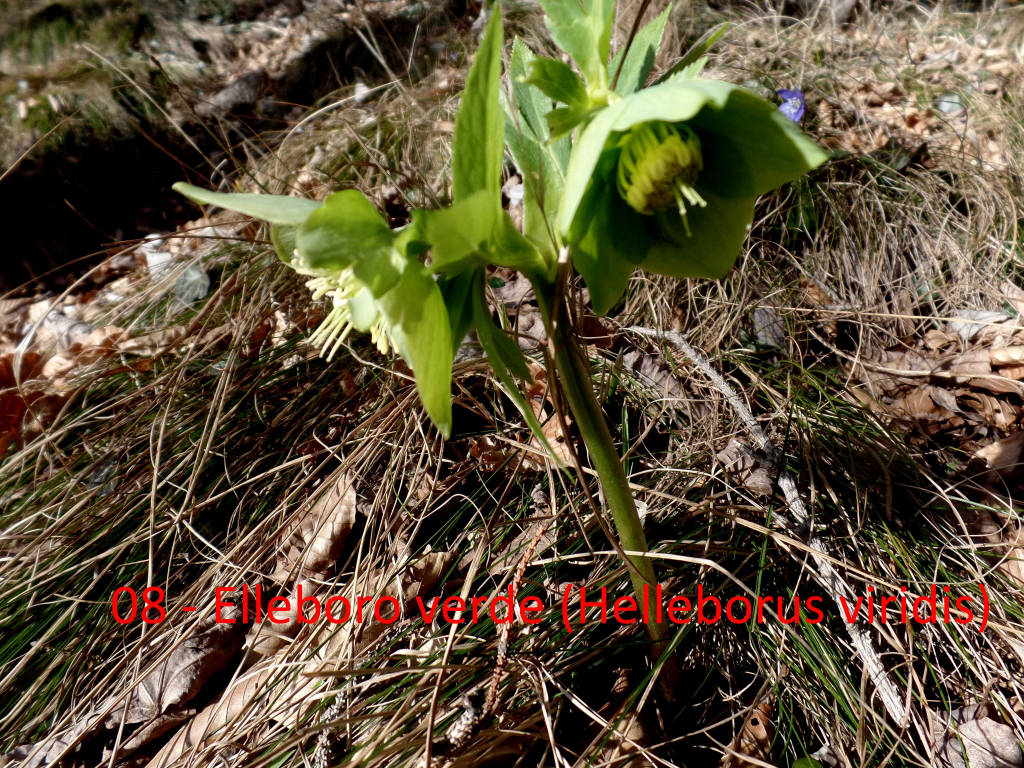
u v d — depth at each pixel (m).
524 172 0.15
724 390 0.32
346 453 0.33
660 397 0.34
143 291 0.44
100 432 0.34
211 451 0.33
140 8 0.65
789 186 0.43
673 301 0.38
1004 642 0.26
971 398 0.35
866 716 0.25
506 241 0.14
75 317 0.47
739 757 0.23
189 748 0.26
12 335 0.46
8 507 0.34
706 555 0.28
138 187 0.55
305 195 0.44
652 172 0.13
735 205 0.15
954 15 0.68
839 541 0.28
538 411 0.33
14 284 0.51
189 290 0.43
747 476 0.30
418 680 0.25
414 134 0.48
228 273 0.42
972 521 0.30
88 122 0.54
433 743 0.23
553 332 0.16
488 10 0.60
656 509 0.29
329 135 0.50
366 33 0.64
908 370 0.37
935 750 0.24
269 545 0.30
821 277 0.41
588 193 0.14
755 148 0.14
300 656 0.27
